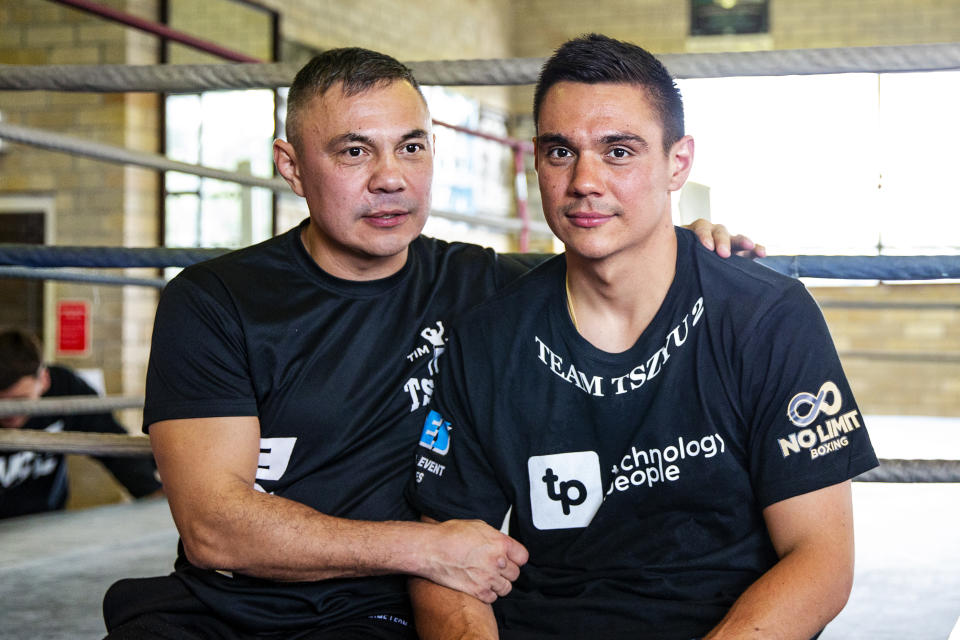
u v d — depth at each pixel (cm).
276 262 135
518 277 142
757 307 117
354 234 128
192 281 132
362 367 132
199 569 128
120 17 259
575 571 123
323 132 127
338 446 130
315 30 676
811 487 112
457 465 127
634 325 121
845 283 814
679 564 118
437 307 137
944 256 146
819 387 114
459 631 115
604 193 115
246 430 127
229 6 611
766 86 822
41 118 578
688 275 121
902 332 805
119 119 564
